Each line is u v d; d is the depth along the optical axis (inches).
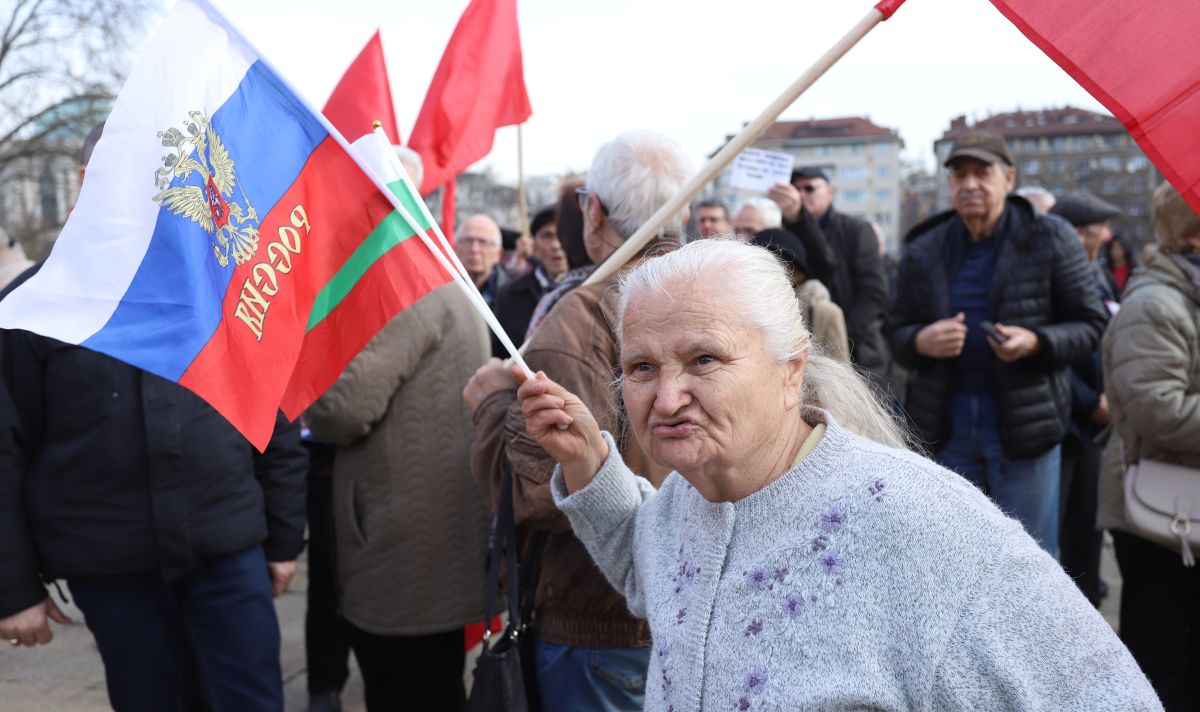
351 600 123.6
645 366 53.4
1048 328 141.4
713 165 73.3
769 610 50.8
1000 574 46.8
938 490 49.8
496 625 129.8
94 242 69.5
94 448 101.0
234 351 72.2
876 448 52.9
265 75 75.5
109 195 70.1
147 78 71.7
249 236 73.9
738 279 52.0
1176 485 116.7
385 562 120.2
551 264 204.4
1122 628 128.3
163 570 103.2
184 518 103.0
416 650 123.3
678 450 51.9
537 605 85.6
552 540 84.5
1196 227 116.3
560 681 84.1
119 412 101.3
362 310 78.5
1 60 810.2
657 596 59.2
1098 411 170.6
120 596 105.5
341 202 77.4
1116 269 316.8
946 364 149.6
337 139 74.8
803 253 161.2
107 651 106.6
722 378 51.1
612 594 82.3
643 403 53.2
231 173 73.6
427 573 119.6
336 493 124.2
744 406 51.6
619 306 56.0
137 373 102.4
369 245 78.2
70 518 101.7
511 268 286.4
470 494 121.1
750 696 50.1
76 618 192.7
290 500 117.7
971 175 145.6
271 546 117.0
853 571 49.1
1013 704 45.3
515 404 83.8
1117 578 210.7
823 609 49.3
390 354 115.7
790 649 49.6
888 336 162.4
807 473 52.7
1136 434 120.3
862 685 47.3
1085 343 142.0
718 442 51.6
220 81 73.7
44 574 104.0
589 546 70.2
